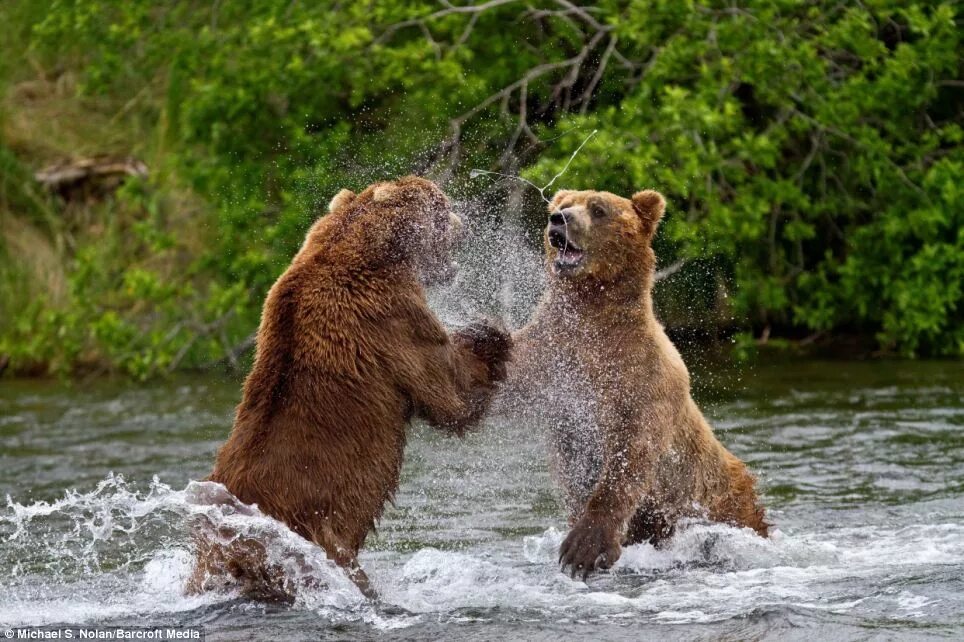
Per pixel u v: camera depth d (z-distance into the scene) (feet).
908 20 53.72
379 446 23.77
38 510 24.58
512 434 29.48
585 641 20.86
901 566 26.16
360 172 54.80
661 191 51.62
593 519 26.84
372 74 56.24
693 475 29.09
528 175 49.06
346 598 23.03
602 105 56.80
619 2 56.03
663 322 55.36
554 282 28.35
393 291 24.25
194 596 23.71
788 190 53.47
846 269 56.80
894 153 56.44
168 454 42.65
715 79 52.90
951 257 55.01
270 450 23.12
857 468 37.17
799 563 27.35
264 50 56.65
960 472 36.06
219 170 57.36
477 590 24.73
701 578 26.04
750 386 52.11
